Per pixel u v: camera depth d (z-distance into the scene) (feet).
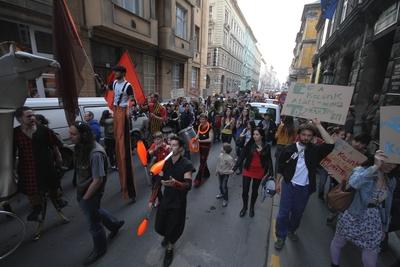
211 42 124.77
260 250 11.37
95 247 10.24
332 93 11.12
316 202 16.38
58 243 11.35
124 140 14.57
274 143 31.81
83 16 30.58
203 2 70.28
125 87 13.97
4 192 9.59
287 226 11.03
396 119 7.11
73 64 11.75
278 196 16.89
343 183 8.68
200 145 18.67
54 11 10.94
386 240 10.76
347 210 8.34
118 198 16.10
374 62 26.14
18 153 11.43
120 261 10.29
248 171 13.70
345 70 40.75
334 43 45.96
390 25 20.90
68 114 12.03
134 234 12.19
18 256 10.41
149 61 47.19
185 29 56.70
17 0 23.25
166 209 9.88
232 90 166.20
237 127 23.66
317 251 11.19
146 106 26.11
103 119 21.31
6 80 8.63
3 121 9.08
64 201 13.65
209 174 20.56
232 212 14.88
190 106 33.63
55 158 12.72
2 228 12.34
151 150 15.43
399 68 18.02
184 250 11.15
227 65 144.77
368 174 7.47
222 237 12.26
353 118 22.75
